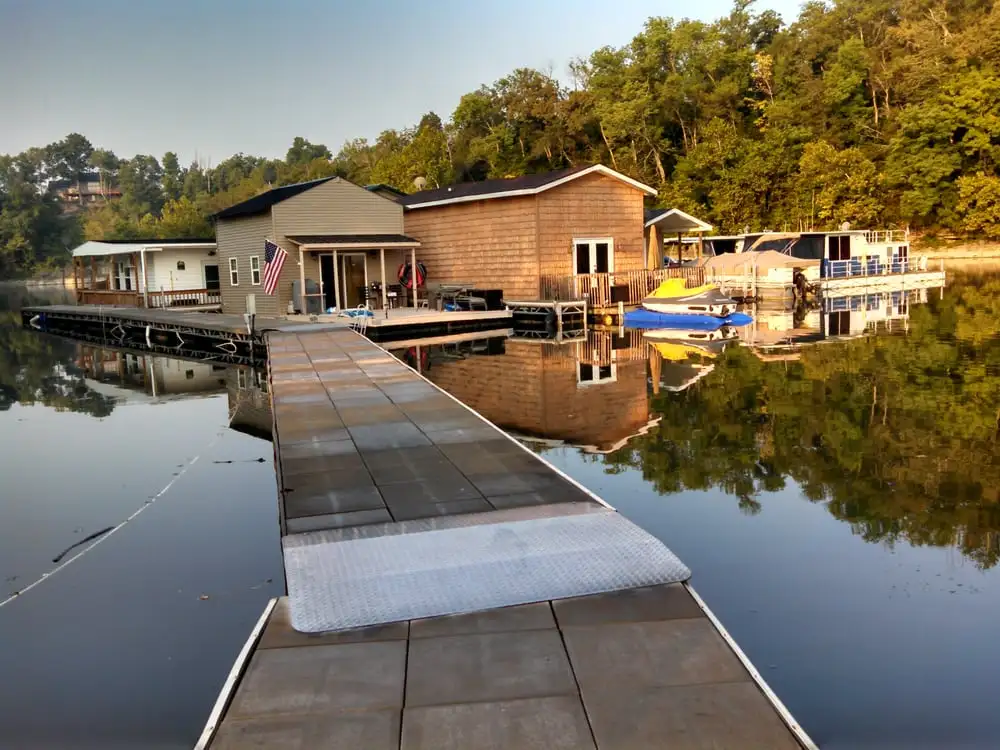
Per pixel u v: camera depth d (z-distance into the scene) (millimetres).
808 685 4543
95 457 11117
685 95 69688
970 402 12656
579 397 14188
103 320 32156
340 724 3258
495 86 74312
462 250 29750
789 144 59750
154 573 6598
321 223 28438
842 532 7031
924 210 54156
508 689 3484
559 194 27406
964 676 4602
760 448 10164
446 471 6988
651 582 4520
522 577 4590
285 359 15570
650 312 27297
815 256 37031
